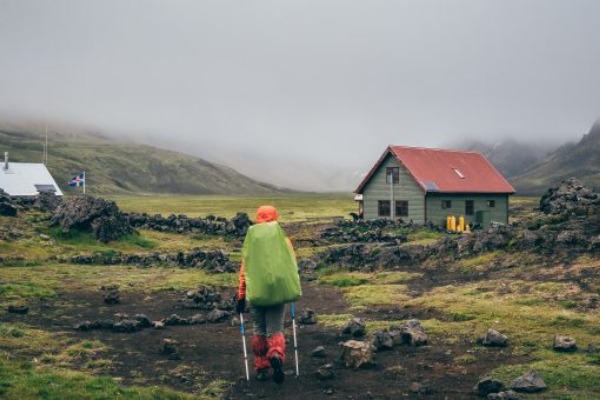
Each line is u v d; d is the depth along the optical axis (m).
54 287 26.88
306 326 19.05
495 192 63.88
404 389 12.26
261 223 13.33
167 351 15.59
